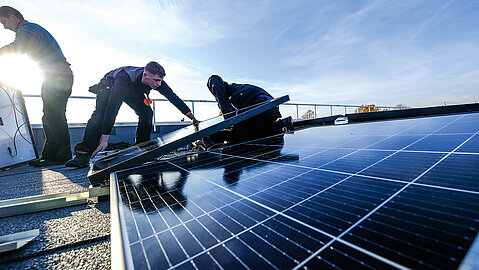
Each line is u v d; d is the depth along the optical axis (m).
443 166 0.97
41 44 3.22
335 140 2.16
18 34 3.04
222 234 0.60
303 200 0.79
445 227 0.51
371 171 1.04
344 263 0.44
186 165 1.70
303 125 6.88
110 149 6.39
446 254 0.42
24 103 4.38
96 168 1.82
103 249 0.85
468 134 1.59
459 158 1.06
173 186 1.13
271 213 0.71
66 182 2.18
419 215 0.58
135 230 0.66
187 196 0.96
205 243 0.56
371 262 0.43
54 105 3.60
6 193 1.76
